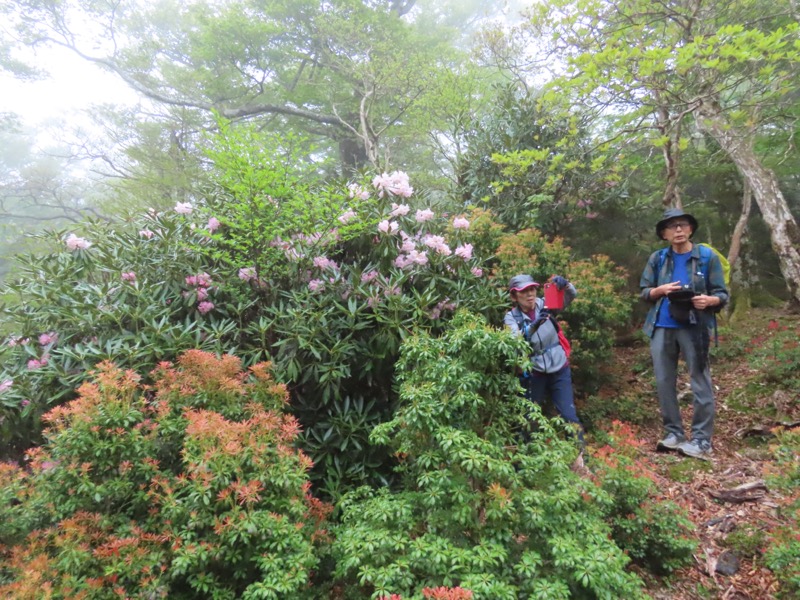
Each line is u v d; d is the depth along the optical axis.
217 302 3.70
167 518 2.14
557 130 6.51
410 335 3.21
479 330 2.38
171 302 3.67
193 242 3.79
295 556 2.00
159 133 12.84
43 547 2.09
